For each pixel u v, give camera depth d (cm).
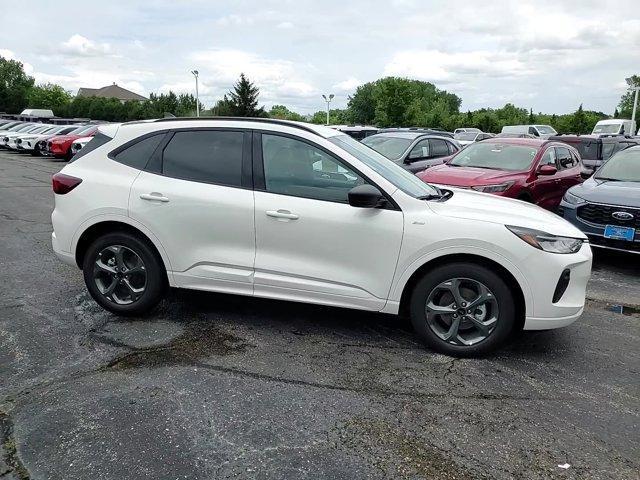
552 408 327
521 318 389
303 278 404
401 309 407
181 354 387
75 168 454
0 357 376
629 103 7150
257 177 414
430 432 298
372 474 261
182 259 426
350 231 390
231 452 275
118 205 430
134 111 7981
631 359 402
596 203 667
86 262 449
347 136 473
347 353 396
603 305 536
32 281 547
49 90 9700
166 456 270
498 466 270
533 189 827
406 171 477
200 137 433
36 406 314
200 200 416
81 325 435
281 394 334
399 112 7550
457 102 12150
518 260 370
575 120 5694
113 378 349
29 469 260
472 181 795
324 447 281
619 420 316
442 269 386
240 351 394
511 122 6969
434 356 394
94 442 281
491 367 380
